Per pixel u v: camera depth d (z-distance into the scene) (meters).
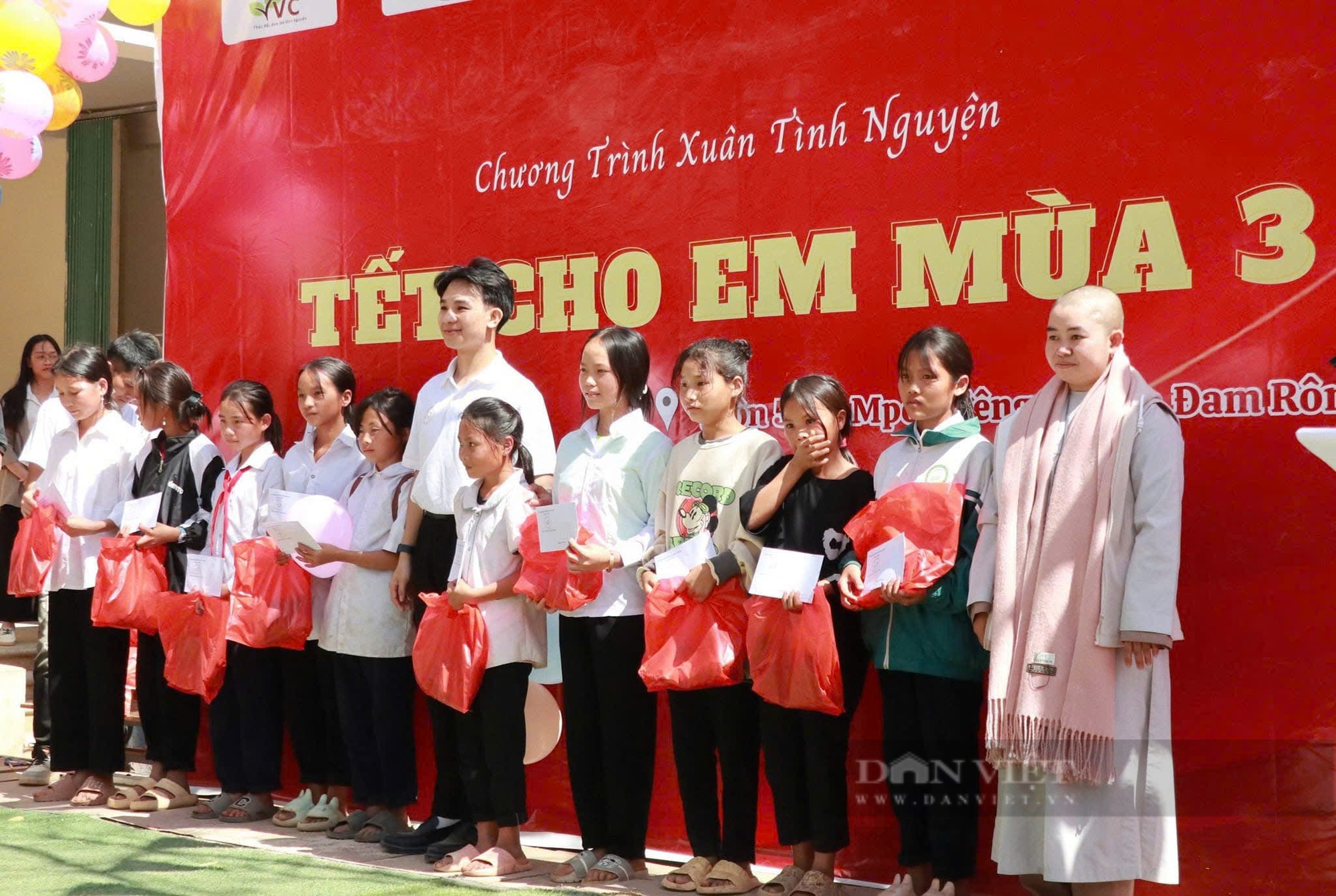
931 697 3.58
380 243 5.11
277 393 5.39
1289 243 3.52
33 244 8.76
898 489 3.53
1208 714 3.60
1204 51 3.63
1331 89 3.47
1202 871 3.60
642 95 4.54
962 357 3.68
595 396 4.13
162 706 5.14
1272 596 3.54
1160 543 3.14
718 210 4.39
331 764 4.86
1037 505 3.29
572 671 4.13
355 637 4.58
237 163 5.46
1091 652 3.15
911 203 4.05
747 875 3.92
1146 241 3.70
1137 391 3.28
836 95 4.18
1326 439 2.64
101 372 5.32
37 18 4.77
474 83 4.89
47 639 5.54
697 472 3.96
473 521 4.16
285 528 4.46
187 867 4.14
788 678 3.58
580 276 4.66
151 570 4.96
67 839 4.53
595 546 3.93
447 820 4.47
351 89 5.18
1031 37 3.87
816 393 3.69
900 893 3.63
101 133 8.51
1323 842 3.46
